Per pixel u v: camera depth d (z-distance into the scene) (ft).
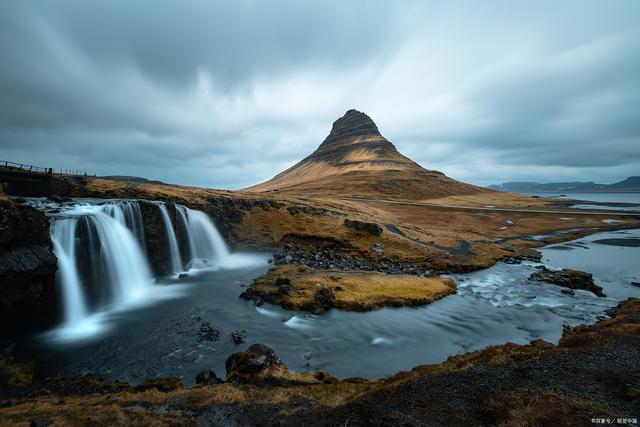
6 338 107.24
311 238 280.31
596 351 76.02
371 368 96.37
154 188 307.37
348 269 207.72
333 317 132.77
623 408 52.44
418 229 346.13
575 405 52.95
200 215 258.78
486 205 652.89
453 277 206.80
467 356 87.81
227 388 72.95
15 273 108.68
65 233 142.41
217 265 228.02
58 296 131.23
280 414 60.39
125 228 182.80
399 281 175.83
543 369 68.54
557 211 579.89
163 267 200.64
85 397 73.15
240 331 119.03
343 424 55.31
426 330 124.77
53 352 102.73
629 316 122.42
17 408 65.10
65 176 279.69
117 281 165.07
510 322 134.00
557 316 140.67
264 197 401.49
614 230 427.74
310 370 94.53
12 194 210.18
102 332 118.11
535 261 258.16
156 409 64.13
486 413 55.21
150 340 111.55
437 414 56.08
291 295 147.33
